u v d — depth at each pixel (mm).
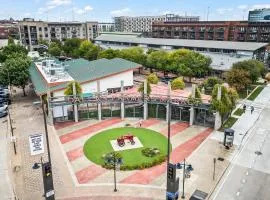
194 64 85812
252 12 134000
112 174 36750
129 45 135875
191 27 145625
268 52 110312
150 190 33250
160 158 39906
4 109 61000
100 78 67250
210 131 50656
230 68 82625
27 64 74000
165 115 56500
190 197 30422
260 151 42719
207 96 58750
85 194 32562
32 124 54844
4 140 48219
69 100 55094
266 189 33312
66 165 39094
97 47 122625
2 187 34719
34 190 33656
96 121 56281
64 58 140625
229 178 35594
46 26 173500
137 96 56875
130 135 46531
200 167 38094
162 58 93438
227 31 131875
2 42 180750
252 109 60094
